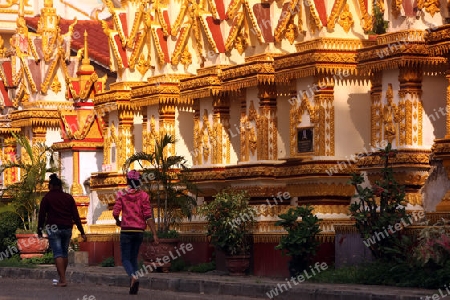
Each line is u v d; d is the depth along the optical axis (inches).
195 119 1248.2
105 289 1026.1
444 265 888.3
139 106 1365.7
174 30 1301.7
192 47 1302.9
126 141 1398.9
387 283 913.5
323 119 1051.3
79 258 1346.0
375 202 962.7
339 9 1052.5
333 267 1023.6
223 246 1083.9
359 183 968.9
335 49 1045.8
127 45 1390.3
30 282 1138.7
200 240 1187.3
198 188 1226.0
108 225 1365.7
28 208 1464.1
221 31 1210.6
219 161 1208.2
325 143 1052.5
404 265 914.1
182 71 1306.6
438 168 967.6
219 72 1197.7
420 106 984.3
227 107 1213.1
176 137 1315.2
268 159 1130.0
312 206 1055.6
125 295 941.2
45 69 1723.7
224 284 957.8
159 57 1321.4
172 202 1207.6
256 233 1087.0
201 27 1238.9
